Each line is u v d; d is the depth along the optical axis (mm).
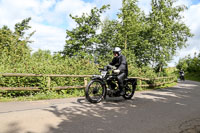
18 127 3367
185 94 9828
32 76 6688
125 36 22781
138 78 11555
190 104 6559
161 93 9891
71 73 8586
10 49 12758
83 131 3318
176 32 28922
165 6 26391
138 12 23000
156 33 24234
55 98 6777
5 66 7293
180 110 5430
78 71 8953
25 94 6875
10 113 4270
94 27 23078
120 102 6398
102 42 26375
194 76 44625
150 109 5395
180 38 29375
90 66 9938
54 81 7699
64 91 7828
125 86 7027
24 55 11820
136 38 25234
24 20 18172
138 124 3871
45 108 4969
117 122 3951
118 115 4543
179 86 16906
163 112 5066
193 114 4977
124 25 22125
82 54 21750
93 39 22375
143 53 26422
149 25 26531
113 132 3338
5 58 8891
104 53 26266
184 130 3609
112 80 6488
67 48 22734
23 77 6836
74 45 22578
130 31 21891
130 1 21203
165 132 3461
